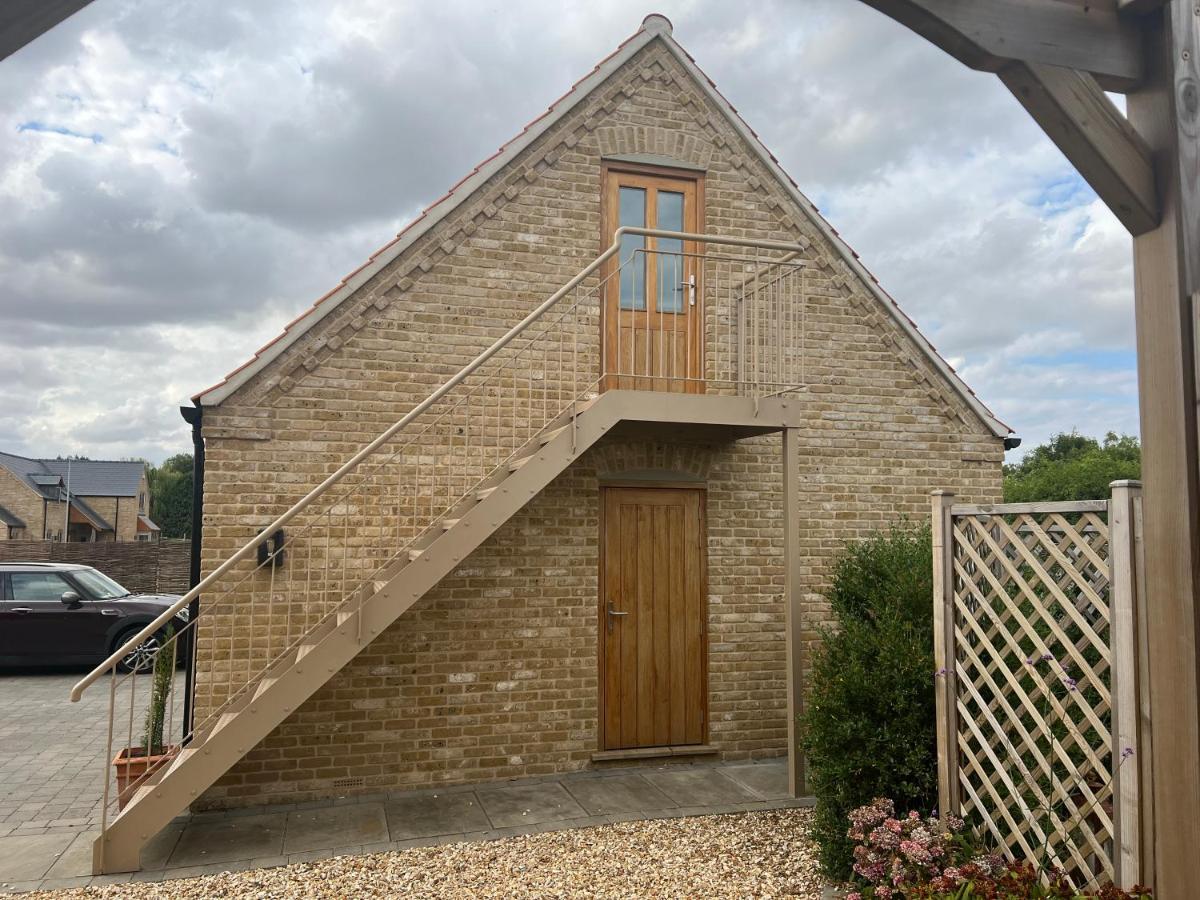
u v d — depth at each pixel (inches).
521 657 274.5
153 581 705.6
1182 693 93.4
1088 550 139.3
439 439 269.6
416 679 263.6
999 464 340.5
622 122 297.7
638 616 290.0
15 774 284.2
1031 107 97.5
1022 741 162.7
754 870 196.2
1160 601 96.1
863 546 282.8
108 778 198.8
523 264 283.0
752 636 301.9
